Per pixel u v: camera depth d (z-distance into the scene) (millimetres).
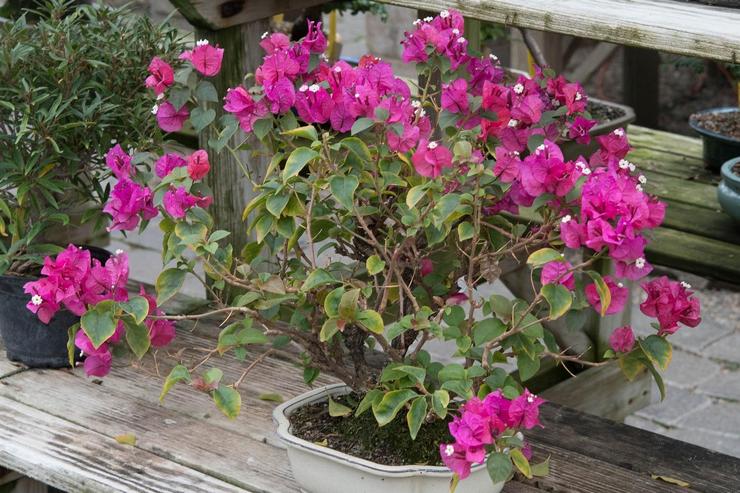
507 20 2146
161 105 2062
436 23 2076
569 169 1751
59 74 2496
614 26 2008
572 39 5871
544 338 1967
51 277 1987
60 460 2170
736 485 2168
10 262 2516
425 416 1871
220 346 1928
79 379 2500
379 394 1861
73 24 2623
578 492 2117
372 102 1856
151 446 2219
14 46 2504
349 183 1781
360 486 1868
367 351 2648
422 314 1825
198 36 2758
